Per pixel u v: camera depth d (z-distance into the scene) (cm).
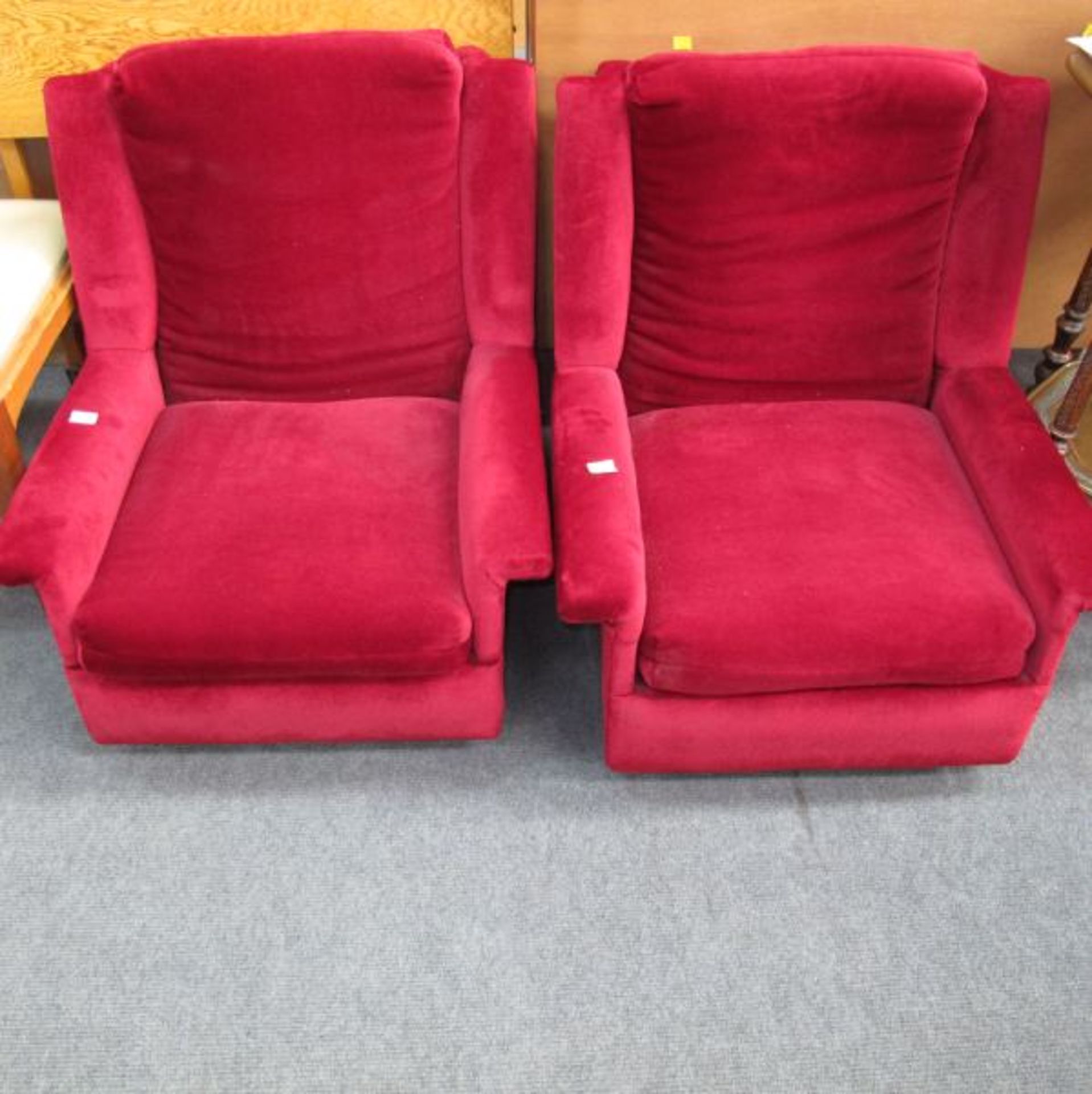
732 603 151
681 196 169
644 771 170
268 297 179
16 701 189
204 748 182
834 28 192
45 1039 147
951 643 149
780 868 165
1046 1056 145
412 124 169
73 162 174
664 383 183
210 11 191
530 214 176
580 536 150
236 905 161
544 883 163
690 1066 144
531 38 197
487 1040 146
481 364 181
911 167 166
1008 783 176
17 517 152
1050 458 163
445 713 167
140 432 179
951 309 178
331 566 157
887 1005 150
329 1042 146
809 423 179
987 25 191
